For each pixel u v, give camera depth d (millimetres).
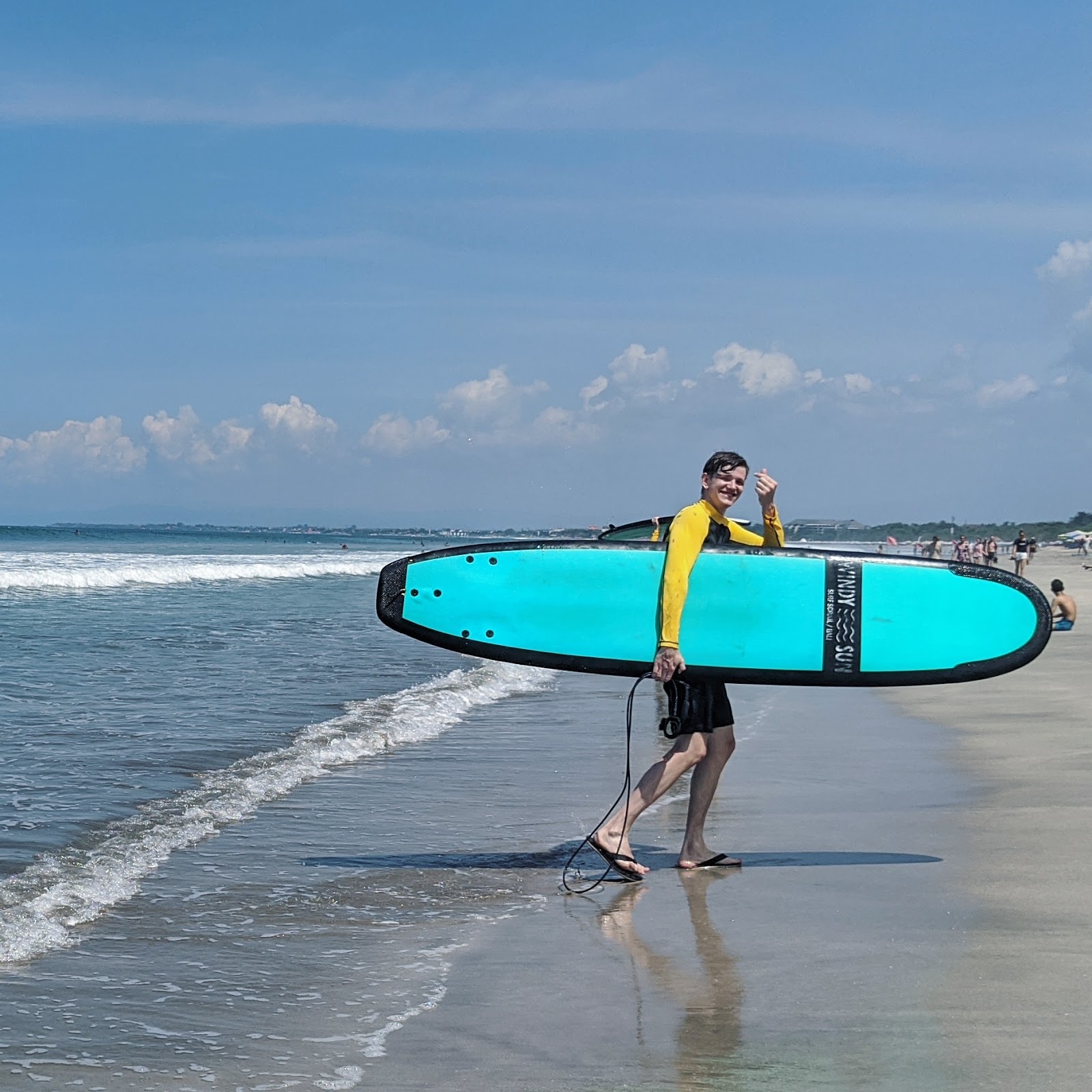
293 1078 3102
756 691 12359
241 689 11469
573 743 9039
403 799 6922
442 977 3900
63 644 15078
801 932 4297
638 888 5035
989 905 4559
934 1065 3072
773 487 5715
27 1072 3139
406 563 5781
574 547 5762
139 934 4383
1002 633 5602
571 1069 3131
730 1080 3025
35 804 6340
